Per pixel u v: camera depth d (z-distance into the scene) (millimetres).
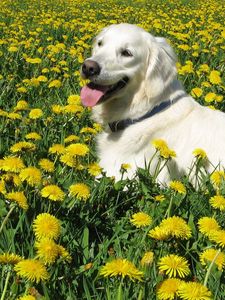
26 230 1023
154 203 1143
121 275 785
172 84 1515
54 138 1617
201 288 726
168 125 1475
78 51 2518
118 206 1203
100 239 1086
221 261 875
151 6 6523
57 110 1674
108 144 1523
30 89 2066
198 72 2236
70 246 1010
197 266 971
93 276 950
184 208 1164
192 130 1475
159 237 903
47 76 2330
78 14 4973
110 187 1245
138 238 1031
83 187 1045
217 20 5086
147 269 904
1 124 1637
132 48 1471
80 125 1716
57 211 1079
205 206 1201
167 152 1254
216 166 1360
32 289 815
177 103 1499
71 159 1193
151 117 1485
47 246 829
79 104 1681
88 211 1138
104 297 893
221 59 2717
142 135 1469
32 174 1041
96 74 1443
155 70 1477
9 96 2049
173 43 3143
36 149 1402
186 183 1293
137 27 1541
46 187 993
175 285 748
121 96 1496
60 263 907
